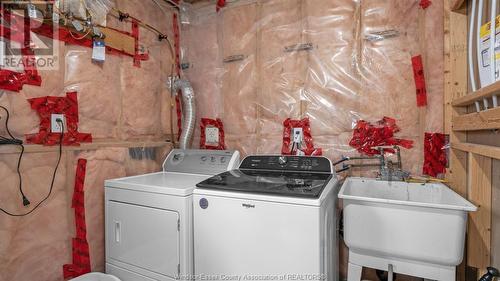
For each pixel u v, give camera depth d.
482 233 1.43
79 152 1.66
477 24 1.34
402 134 1.78
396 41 1.79
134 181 1.68
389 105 1.81
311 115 2.02
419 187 1.59
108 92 1.83
